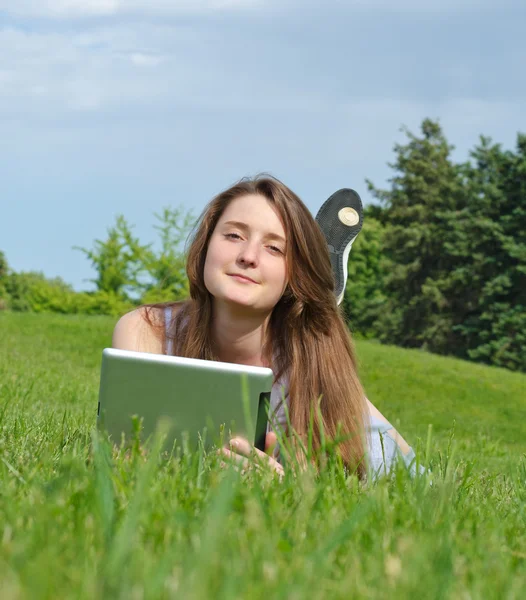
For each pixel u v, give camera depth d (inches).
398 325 1739.7
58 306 1125.7
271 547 52.8
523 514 87.0
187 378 99.7
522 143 1636.3
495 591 51.8
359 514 57.6
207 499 68.2
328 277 126.0
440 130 1948.8
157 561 49.9
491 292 1552.7
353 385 125.6
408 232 1766.7
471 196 1672.0
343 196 208.8
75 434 115.7
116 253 1126.4
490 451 321.1
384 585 48.9
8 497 64.0
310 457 84.2
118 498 64.6
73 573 44.7
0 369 327.0
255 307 120.3
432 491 80.5
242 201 120.8
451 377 668.7
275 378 125.3
